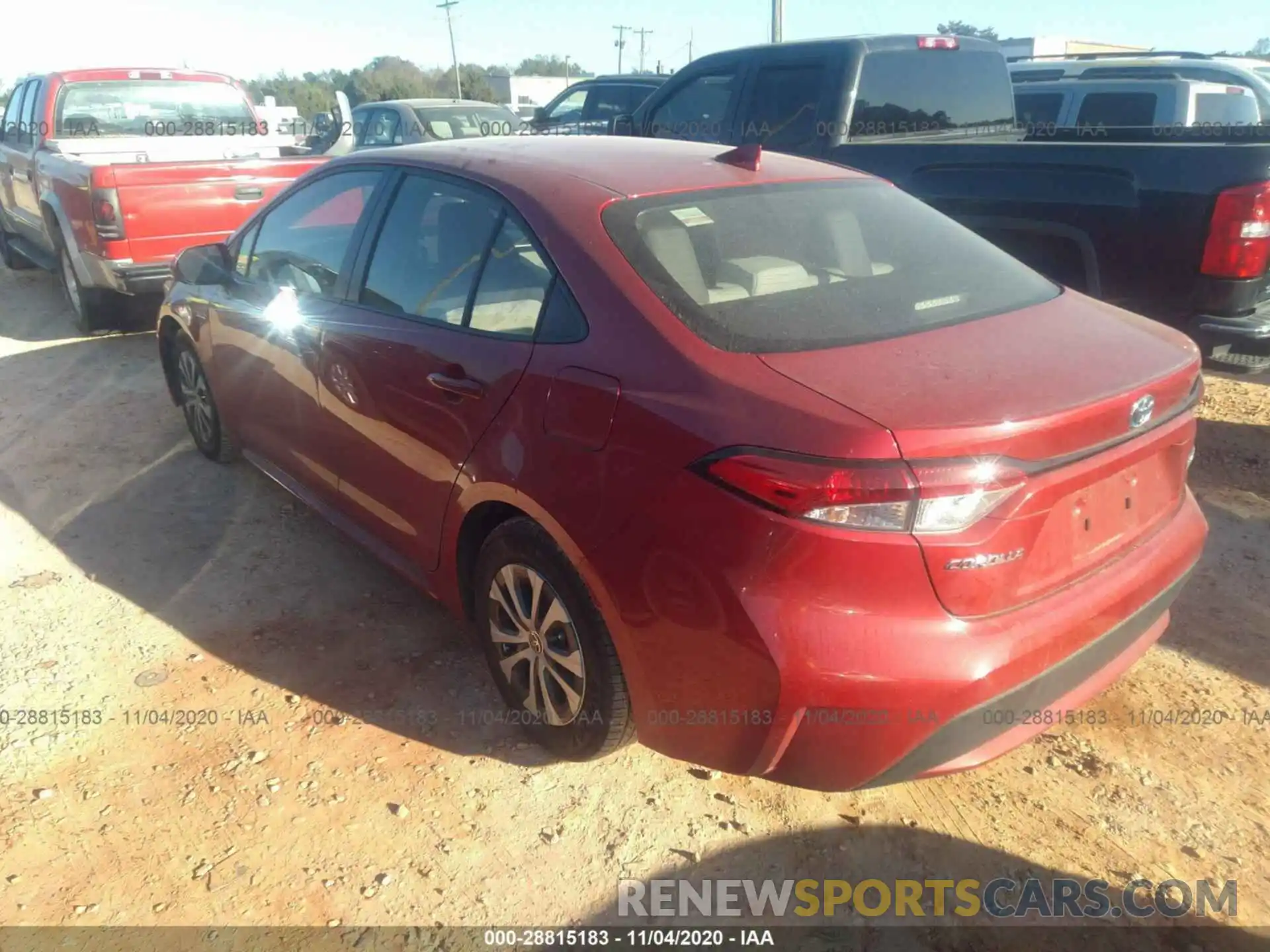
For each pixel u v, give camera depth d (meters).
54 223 7.58
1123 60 11.22
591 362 2.53
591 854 2.62
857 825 2.72
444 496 3.03
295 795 2.81
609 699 2.60
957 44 6.88
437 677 3.34
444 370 2.96
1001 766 2.93
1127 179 4.76
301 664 3.41
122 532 4.35
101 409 5.95
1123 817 2.74
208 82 9.00
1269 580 3.92
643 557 2.36
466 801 2.80
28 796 2.80
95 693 3.25
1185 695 3.23
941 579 2.13
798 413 2.14
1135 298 4.87
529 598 2.85
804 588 2.14
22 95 8.96
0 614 3.69
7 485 4.85
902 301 2.73
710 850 2.64
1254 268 4.46
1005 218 5.30
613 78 11.25
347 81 59.03
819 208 3.12
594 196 2.88
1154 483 2.60
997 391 2.22
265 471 4.42
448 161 3.32
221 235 6.97
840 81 6.32
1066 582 2.38
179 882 2.53
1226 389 6.30
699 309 2.52
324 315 3.59
